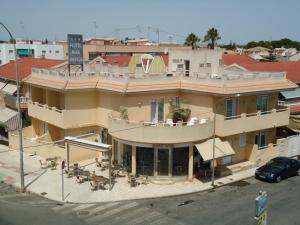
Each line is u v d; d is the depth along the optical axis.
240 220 23.75
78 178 30.58
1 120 42.97
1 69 53.06
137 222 23.34
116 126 31.12
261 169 31.88
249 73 36.47
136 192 28.47
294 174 32.56
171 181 30.88
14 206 25.83
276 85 35.31
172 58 40.53
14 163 35.16
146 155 31.11
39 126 41.31
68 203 26.50
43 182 30.22
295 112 41.75
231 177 32.12
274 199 27.34
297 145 38.69
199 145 30.89
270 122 35.62
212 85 31.80
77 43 35.22
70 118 34.28
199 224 23.16
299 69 48.25
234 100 33.59
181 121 31.05
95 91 35.19
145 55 38.66
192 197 27.86
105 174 32.06
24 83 42.09
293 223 23.47
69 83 33.47
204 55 38.34
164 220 23.70
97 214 24.58
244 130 33.50
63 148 34.78
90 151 35.97
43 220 23.45
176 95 34.38
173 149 30.75
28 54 93.75
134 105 32.28
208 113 32.59
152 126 29.56
